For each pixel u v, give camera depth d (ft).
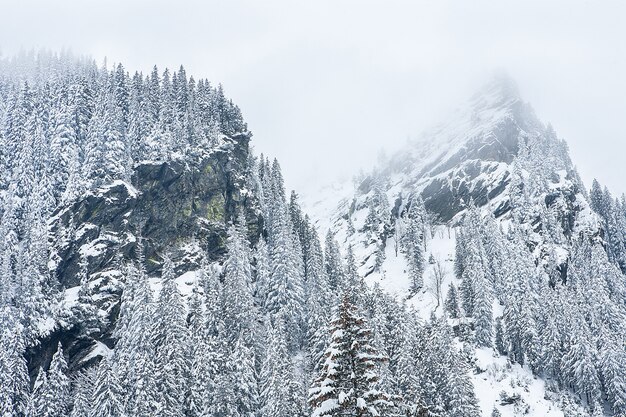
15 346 241.76
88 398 222.69
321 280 319.88
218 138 406.82
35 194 337.52
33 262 282.15
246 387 217.36
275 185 418.51
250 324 266.77
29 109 399.85
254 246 374.43
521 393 294.05
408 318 280.31
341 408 66.03
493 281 393.09
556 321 331.98
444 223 547.49
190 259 339.98
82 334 277.23
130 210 339.98
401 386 208.13
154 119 395.14
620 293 399.03
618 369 298.35
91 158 347.15
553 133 646.33
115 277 308.40
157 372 206.18
